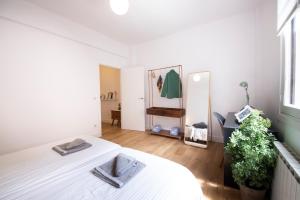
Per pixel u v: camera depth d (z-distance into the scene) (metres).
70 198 0.81
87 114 3.29
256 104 2.61
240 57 2.78
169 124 3.83
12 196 0.84
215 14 2.73
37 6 2.38
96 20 2.88
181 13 2.67
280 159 1.10
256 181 1.26
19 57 2.24
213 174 1.89
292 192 0.84
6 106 2.13
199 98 3.12
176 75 3.47
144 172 1.04
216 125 3.10
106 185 0.92
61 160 1.23
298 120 1.05
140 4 2.37
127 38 3.83
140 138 3.42
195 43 3.26
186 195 0.86
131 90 4.20
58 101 2.75
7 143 2.15
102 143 1.63
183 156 2.43
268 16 2.16
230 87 2.91
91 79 3.36
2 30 2.08
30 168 1.11
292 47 1.39
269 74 2.11
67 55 2.88
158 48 3.87
